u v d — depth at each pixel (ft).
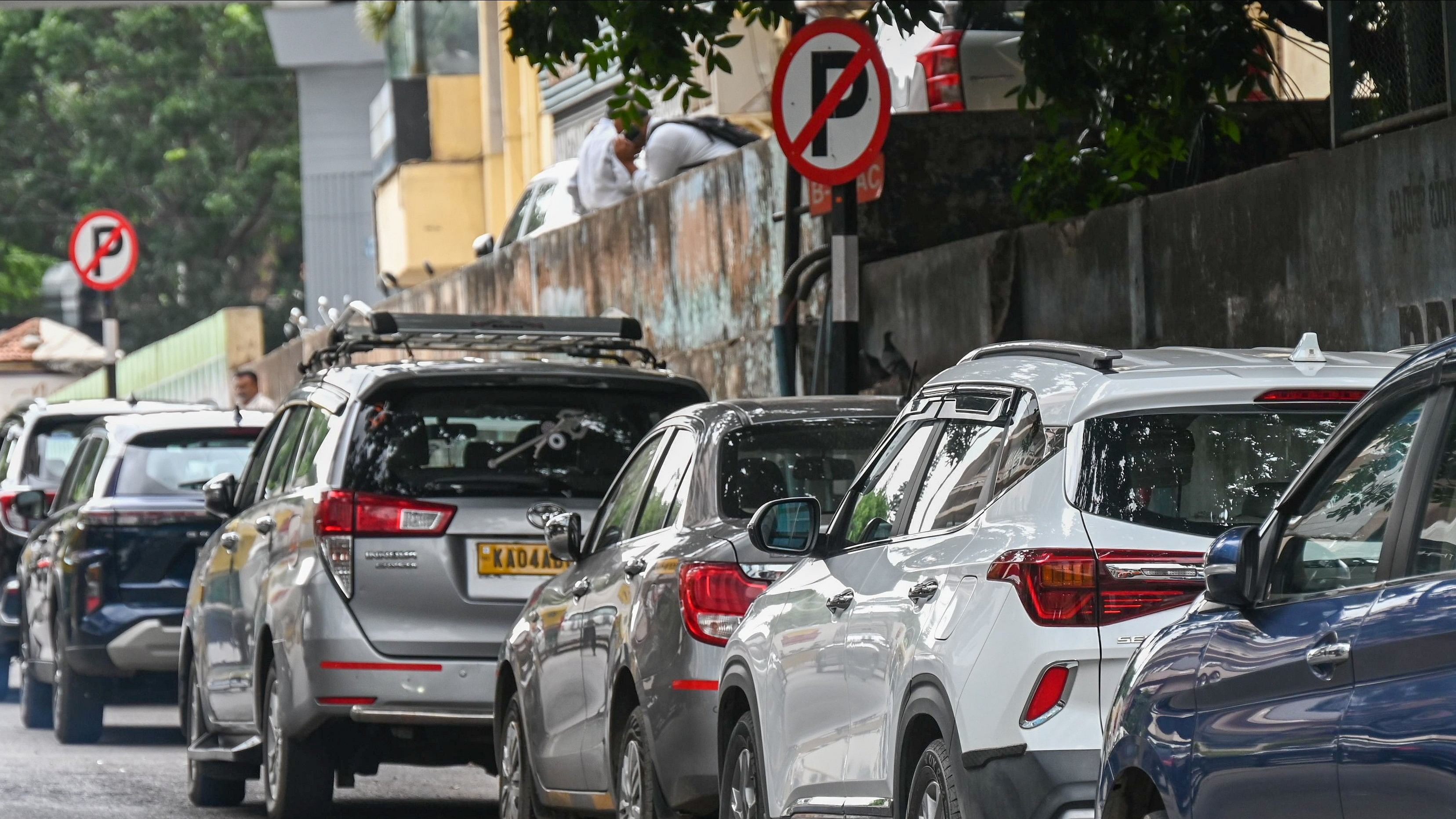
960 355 115.14
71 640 130.52
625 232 164.14
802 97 100.22
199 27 557.74
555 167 209.36
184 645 113.19
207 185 542.57
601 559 77.97
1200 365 50.16
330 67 447.01
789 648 60.44
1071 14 108.17
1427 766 34.53
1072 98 109.60
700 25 108.78
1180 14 111.45
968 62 143.43
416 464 88.79
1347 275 85.71
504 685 87.10
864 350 126.11
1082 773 45.70
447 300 219.00
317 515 88.58
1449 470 36.88
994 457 51.52
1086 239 104.99
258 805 104.47
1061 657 46.29
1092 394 48.67
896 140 126.41
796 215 127.34
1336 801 36.99
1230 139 121.90
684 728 67.41
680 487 73.56
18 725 148.36
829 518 70.13
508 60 285.64
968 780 47.83
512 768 85.15
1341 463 40.29
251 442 135.74
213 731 104.22
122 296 545.44
